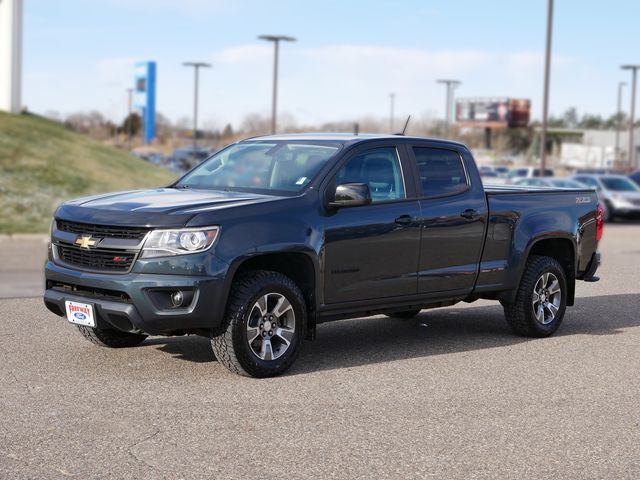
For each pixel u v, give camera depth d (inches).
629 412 245.6
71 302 271.1
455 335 354.3
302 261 281.6
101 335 303.7
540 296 351.9
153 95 3230.8
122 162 1396.4
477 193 330.0
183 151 2778.1
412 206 307.7
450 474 193.6
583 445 215.9
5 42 1471.5
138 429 219.5
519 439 219.5
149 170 1419.8
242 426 223.9
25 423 222.4
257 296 266.7
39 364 284.7
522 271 344.8
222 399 247.9
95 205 276.2
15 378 266.4
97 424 222.7
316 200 283.6
